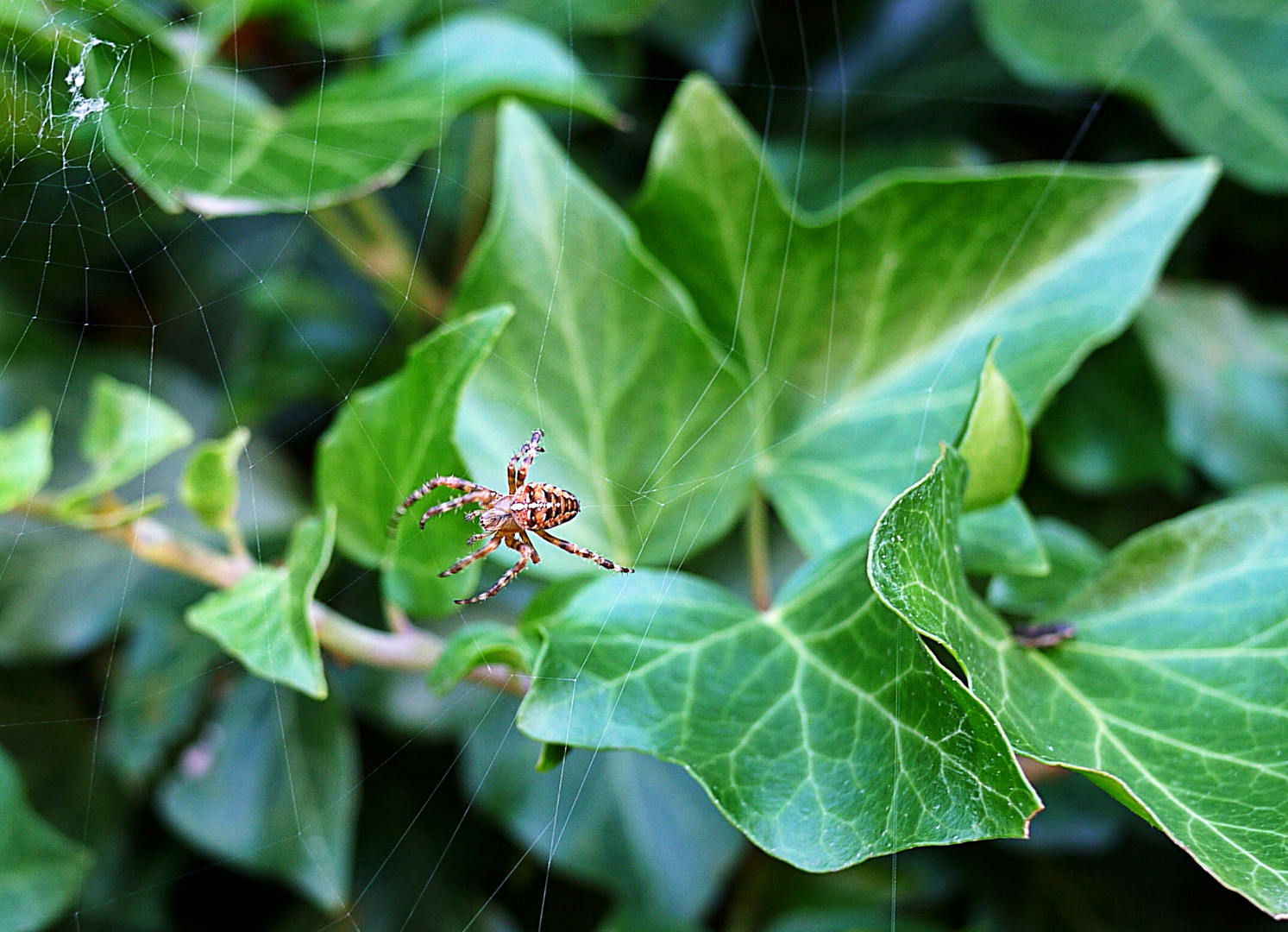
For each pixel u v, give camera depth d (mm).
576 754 413
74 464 427
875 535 326
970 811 326
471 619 422
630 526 375
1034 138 453
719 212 385
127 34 380
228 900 425
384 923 421
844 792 335
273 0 408
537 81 386
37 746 422
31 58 384
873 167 432
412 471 363
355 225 424
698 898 408
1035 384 373
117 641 419
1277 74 425
